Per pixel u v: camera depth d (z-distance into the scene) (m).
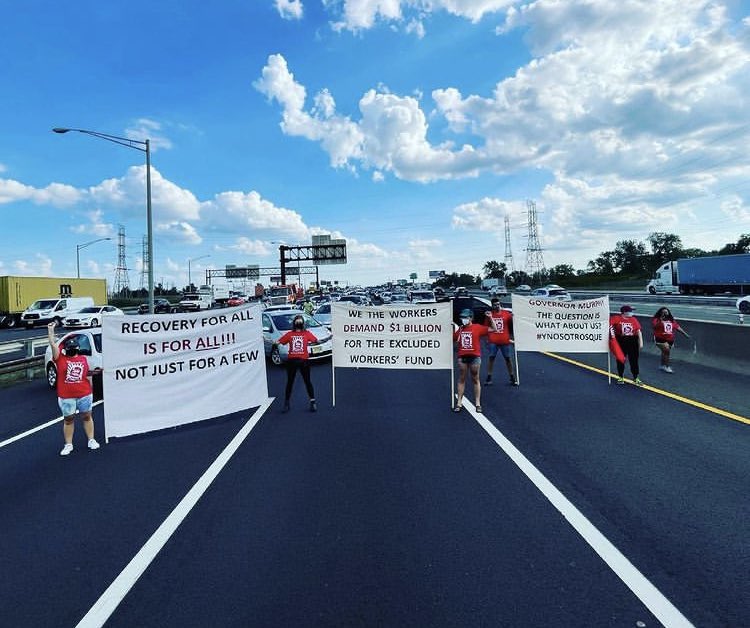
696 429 6.43
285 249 59.66
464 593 3.02
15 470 5.75
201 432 7.21
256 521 4.13
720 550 3.46
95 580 3.32
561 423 6.91
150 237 22.94
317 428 7.12
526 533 3.77
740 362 10.52
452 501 4.41
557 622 2.73
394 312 9.09
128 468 5.70
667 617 2.75
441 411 7.92
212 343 8.06
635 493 4.46
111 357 7.14
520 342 10.20
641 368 11.26
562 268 135.00
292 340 8.33
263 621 2.81
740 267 39.88
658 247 138.25
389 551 3.56
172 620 2.86
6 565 3.56
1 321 36.62
